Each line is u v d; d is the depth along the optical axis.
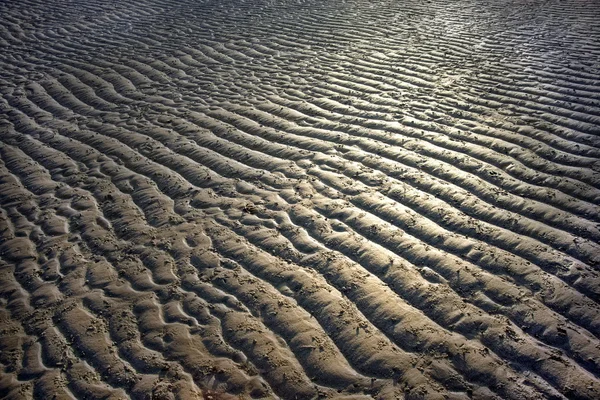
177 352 2.79
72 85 6.84
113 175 4.65
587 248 3.14
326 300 2.98
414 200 3.77
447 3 9.95
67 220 4.09
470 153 4.30
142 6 10.93
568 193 3.66
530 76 5.86
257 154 4.73
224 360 2.71
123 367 2.74
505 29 7.89
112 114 5.92
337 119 5.22
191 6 10.73
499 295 2.89
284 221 3.74
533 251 3.17
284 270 3.27
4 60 8.03
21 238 3.93
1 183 4.70
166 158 4.83
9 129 5.74
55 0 11.69
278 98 5.92
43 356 2.87
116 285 3.34
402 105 5.38
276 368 2.63
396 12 9.45
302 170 4.37
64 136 5.48
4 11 10.92
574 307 2.76
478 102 5.29
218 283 3.24
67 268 3.55
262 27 8.95
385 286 3.04
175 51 7.95
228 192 4.20
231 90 6.31
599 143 4.21
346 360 2.63
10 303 3.29
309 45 7.80
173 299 3.16
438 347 2.63
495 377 2.45
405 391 2.44
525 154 4.20
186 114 5.73
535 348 2.56
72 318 3.10
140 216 4.02
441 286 3.00
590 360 2.47
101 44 8.54
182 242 3.66
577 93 5.24
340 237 3.49
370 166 4.29
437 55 6.91
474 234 3.38
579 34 7.26
